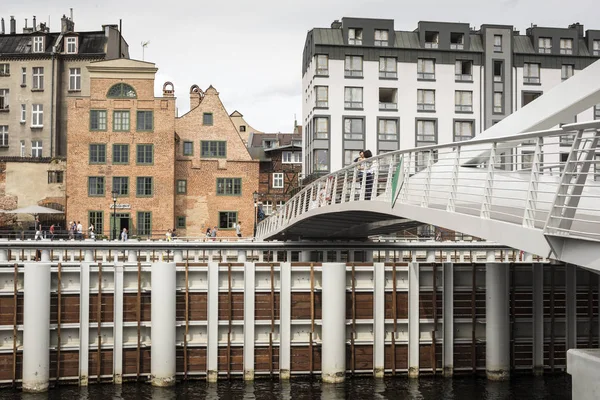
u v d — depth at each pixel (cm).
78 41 6412
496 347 2606
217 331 2591
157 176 5450
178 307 2603
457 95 6094
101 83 5438
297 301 2631
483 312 2700
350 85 5972
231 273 2630
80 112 5419
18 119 6262
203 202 5731
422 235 4903
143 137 5450
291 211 3509
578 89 1850
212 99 5816
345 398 2339
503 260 3825
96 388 2483
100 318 2541
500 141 1486
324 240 3766
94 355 2545
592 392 1187
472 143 1619
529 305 2719
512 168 3788
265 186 7088
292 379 2602
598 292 2766
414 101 6031
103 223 5406
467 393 2412
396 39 6091
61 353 2508
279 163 7175
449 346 2666
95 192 5416
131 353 2572
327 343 2544
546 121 1886
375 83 6003
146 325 2572
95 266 2558
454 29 6119
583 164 1179
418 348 2655
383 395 2377
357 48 5981
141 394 2395
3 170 5469
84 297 2525
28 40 6425
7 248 3569
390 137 6000
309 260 3656
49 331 2466
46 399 2333
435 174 2284
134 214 5425
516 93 6175
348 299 2648
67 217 5381
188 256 3703
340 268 2552
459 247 3691
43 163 5506
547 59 6228
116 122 5441
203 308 2612
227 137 5803
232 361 2611
